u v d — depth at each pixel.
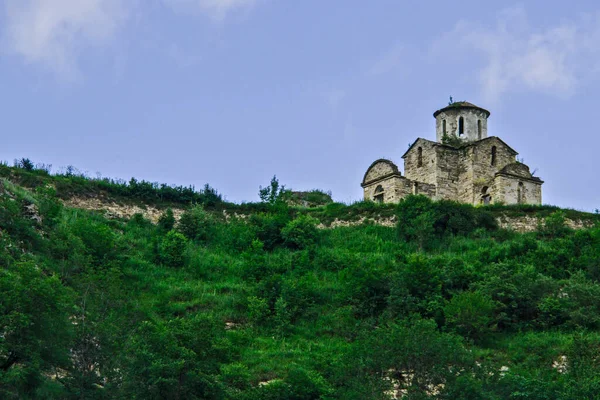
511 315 49.69
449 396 36.22
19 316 32.81
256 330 49.16
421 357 38.06
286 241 62.03
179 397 34.78
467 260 57.78
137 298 50.97
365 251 61.62
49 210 55.09
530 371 41.88
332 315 50.78
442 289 51.59
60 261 47.72
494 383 37.62
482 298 48.22
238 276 56.47
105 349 35.03
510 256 57.72
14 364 33.75
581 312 48.41
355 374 38.94
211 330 38.94
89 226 55.59
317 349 46.56
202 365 36.06
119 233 61.03
